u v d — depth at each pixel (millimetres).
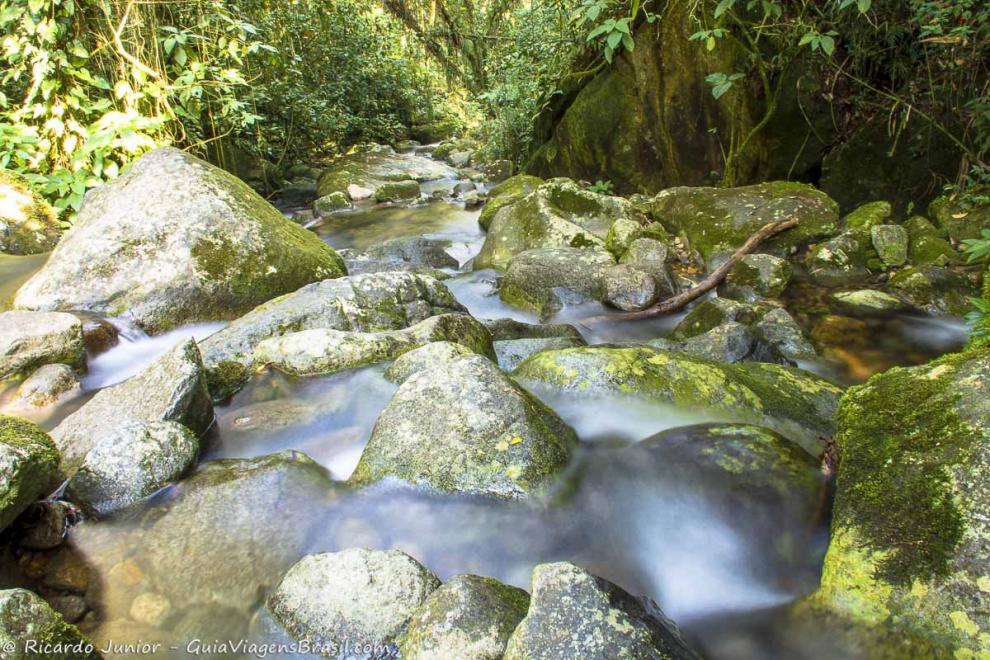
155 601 1784
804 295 4184
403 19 18172
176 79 6453
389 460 2223
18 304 3811
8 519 1811
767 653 1563
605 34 6969
